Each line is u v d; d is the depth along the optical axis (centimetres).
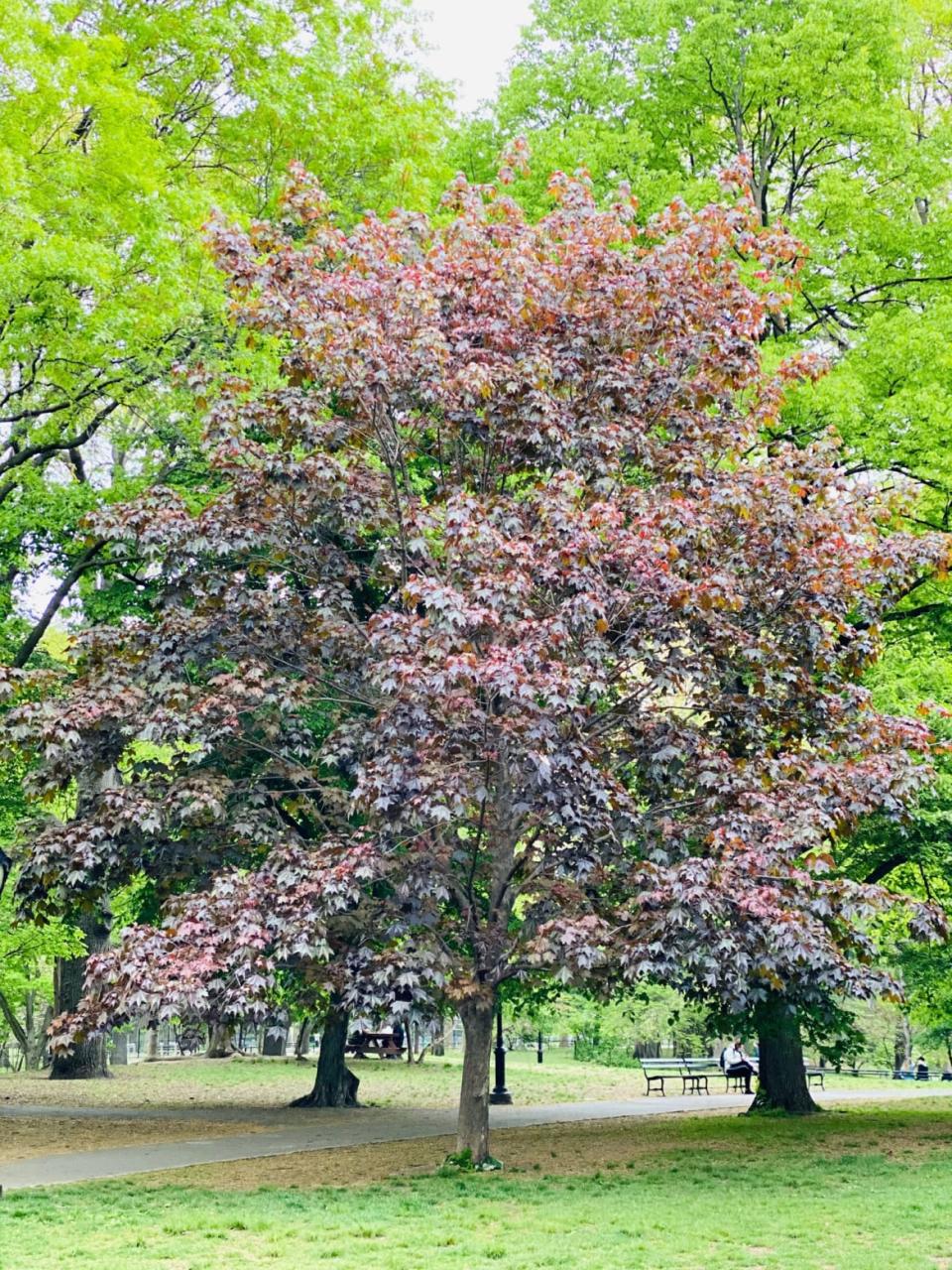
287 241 1329
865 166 2084
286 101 1786
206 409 1362
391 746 1152
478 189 1421
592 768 1145
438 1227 966
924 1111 2042
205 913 1151
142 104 1541
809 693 1325
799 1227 951
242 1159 1451
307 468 1277
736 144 2178
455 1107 2231
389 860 1176
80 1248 889
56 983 3069
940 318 1802
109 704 1259
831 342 2119
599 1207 1052
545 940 1143
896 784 1225
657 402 1345
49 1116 1998
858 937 1244
